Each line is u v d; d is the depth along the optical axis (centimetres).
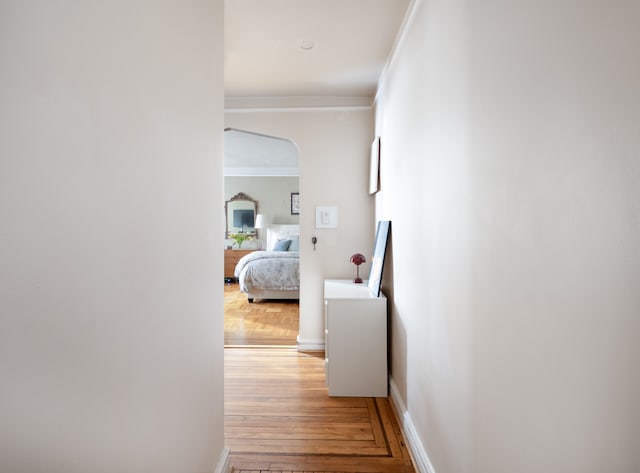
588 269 72
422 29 195
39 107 64
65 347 71
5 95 58
